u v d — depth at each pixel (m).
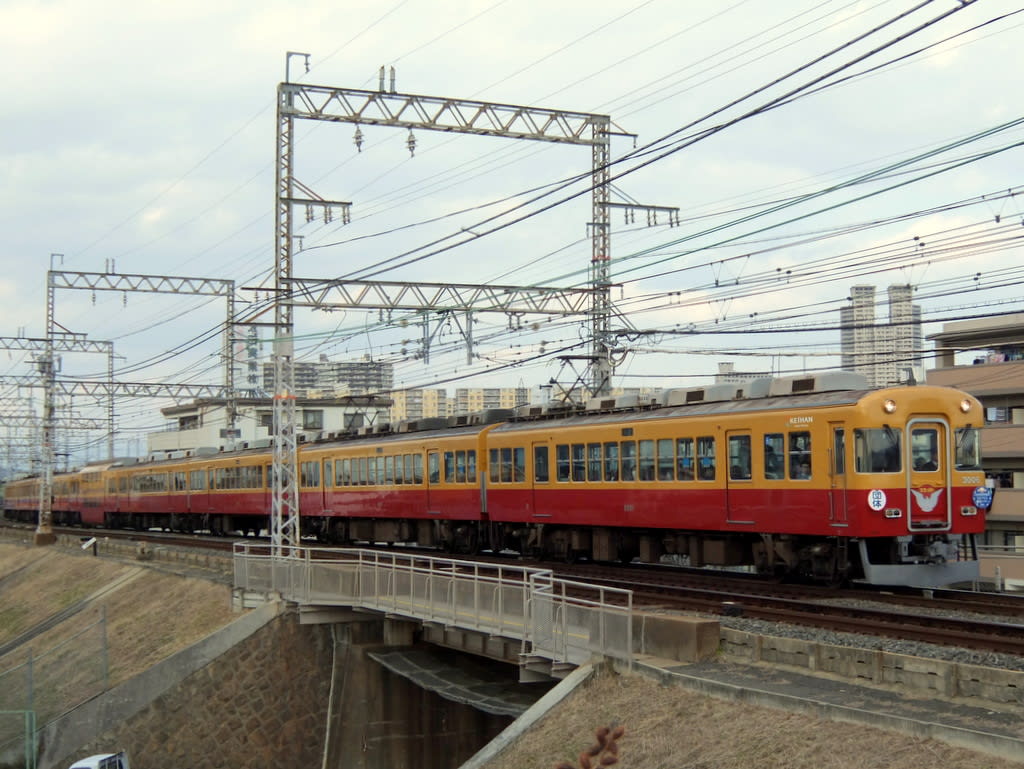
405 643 23.31
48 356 51.06
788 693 12.17
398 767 23.30
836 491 19.27
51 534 51.75
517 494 28.06
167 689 24.28
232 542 37.22
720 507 21.80
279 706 24.47
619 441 24.58
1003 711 11.07
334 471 37.34
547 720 14.37
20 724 25.45
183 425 80.50
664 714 12.93
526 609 16.75
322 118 26.69
